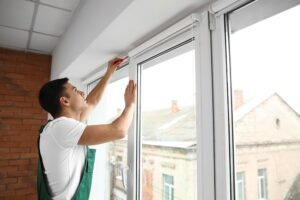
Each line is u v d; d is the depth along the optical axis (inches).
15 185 115.0
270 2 33.3
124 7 42.6
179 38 46.3
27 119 120.8
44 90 46.9
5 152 114.6
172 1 39.8
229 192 34.8
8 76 119.3
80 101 49.9
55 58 117.1
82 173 45.8
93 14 60.8
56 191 43.4
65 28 95.8
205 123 38.7
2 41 111.0
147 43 53.0
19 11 83.2
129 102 47.8
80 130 40.8
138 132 60.2
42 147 44.3
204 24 39.9
